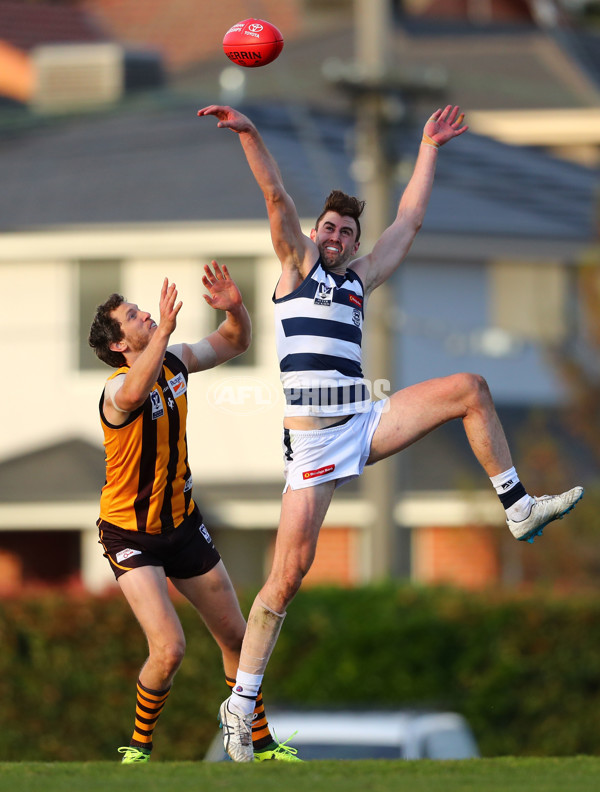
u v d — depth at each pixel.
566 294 99.69
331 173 98.06
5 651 66.75
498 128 125.12
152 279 93.56
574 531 80.56
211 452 92.38
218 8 173.88
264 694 66.94
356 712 50.22
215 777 25.00
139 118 115.94
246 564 93.06
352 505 91.12
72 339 94.75
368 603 67.75
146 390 27.77
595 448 86.75
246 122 26.56
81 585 68.94
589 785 24.02
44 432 95.19
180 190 97.94
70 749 66.69
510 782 24.44
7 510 90.75
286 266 27.44
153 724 29.55
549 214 103.81
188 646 66.19
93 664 66.81
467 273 97.44
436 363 95.88
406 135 112.81
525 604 67.31
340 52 134.00
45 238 93.75
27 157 109.88
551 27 141.38
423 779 24.80
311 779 24.73
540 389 99.56
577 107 125.00
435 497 89.75
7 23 158.50
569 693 67.19
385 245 29.14
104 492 29.41
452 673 67.25
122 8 176.00
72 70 127.75
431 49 132.38
